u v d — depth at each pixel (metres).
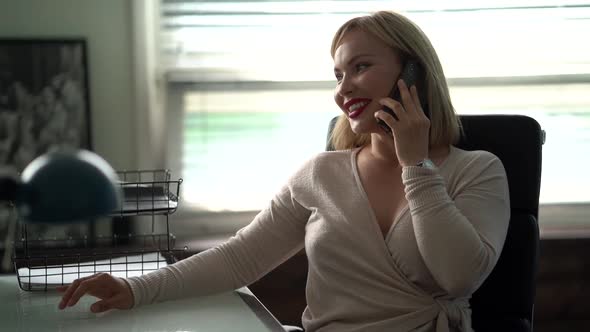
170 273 1.30
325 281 1.39
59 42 2.43
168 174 1.52
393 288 1.33
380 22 1.43
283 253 1.50
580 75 2.73
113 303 1.19
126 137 2.54
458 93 2.71
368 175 1.45
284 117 2.66
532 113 2.74
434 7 2.65
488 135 1.53
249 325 1.11
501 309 1.49
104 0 2.48
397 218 1.35
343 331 1.33
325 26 2.62
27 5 2.45
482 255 1.26
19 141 2.42
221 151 2.64
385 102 1.35
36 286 1.33
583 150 2.76
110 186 0.81
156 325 1.11
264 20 2.60
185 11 2.56
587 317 2.54
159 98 2.59
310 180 1.49
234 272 1.39
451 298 1.34
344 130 1.58
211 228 2.64
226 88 2.62
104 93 2.51
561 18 2.70
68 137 2.45
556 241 2.52
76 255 1.39
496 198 1.36
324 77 2.65
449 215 1.26
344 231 1.38
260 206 2.66
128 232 2.47
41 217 0.78
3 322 1.13
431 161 1.33
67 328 1.10
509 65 2.71
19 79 2.41
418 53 1.43
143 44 2.51
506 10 2.68
